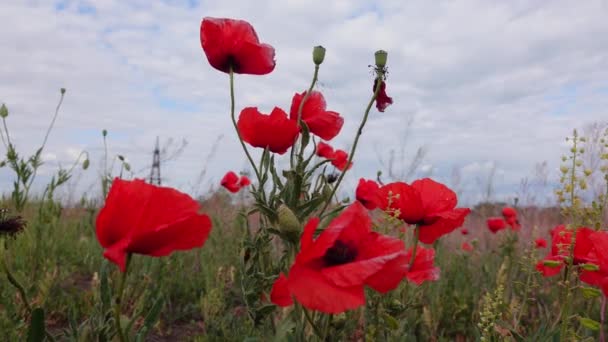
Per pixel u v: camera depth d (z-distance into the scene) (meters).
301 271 0.22
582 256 0.36
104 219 0.22
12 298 0.52
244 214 0.43
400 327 0.43
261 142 0.39
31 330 0.26
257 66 0.39
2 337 0.43
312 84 0.39
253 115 0.39
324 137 0.43
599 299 0.62
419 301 0.60
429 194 0.36
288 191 0.34
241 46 0.39
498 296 0.39
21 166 0.63
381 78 0.37
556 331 0.38
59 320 0.59
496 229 1.00
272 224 0.35
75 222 1.03
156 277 0.70
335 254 0.24
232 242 0.83
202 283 0.77
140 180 0.23
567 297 0.35
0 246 0.31
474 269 0.90
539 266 0.42
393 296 0.43
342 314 0.30
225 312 0.63
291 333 0.31
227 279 0.72
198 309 0.71
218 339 0.57
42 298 0.54
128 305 0.60
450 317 0.68
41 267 0.66
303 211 0.34
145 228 0.22
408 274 0.35
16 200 0.63
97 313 0.27
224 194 1.09
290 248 0.30
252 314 0.41
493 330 0.39
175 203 0.23
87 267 0.82
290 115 0.44
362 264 0.22
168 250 0.23
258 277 0.40
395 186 0.36
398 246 0.24
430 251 0.37
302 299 0.22
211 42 0.39
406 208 0.35
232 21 0.39
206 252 0.87
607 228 0.39
